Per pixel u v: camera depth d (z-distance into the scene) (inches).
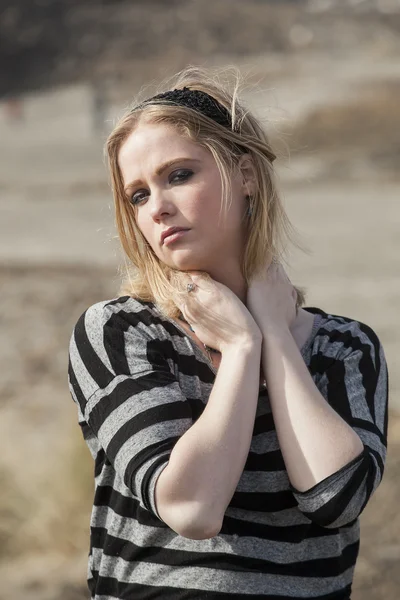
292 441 122.3
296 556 124.2
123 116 130.9
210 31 4033.0
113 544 126.3
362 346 133.9
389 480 322.3
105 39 3912.4
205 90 133.6
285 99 2532.0
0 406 514.3
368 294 691.4
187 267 129.9
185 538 123.0
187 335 129.6
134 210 133.4
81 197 1331.2
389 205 1162.0
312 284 733.9
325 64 3590.1
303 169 1433.3
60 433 426.6
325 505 120.5
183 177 128.0
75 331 131.1
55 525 332.5
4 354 608.1
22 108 2987.2
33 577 300.2
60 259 871.1
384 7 4276.6
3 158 1888.5
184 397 124.1
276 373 126.0
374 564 276.8
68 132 2402.8
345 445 121.8
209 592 121.6
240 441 119.7
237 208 131.1
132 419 120.5
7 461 370.3
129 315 129.2
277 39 4015.8
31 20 3993.6
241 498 123.6
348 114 1740.9
